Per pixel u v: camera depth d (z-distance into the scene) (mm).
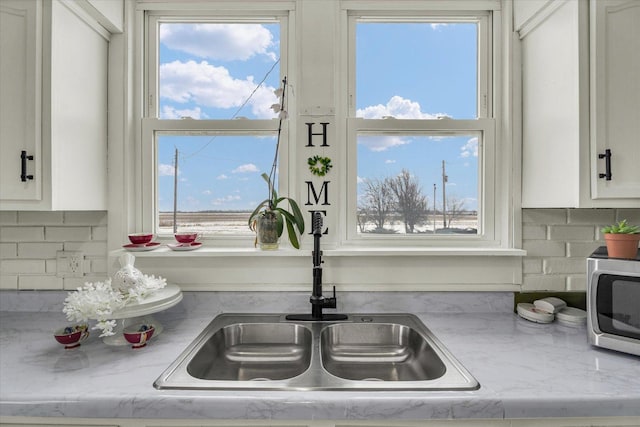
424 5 1472
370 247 1492
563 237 1434
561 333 1184
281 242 1492
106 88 1426
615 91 1078
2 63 1087
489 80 1512
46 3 1110
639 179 1074
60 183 1160
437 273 1412
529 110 1386
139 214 1492
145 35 1522
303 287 1416
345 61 1494
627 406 773
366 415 769
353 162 1504
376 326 1295
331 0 1434
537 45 1331
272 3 1470
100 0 1277
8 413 774
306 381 848
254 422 801
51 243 1430
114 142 1436
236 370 1218
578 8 1096
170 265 1406
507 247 1444
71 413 772
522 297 1421
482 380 855
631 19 1073
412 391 803
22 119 1094
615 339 1004
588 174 1101
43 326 1251
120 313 1066
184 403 773
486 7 1474
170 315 1372
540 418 794
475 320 1319
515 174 1436
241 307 1410
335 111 1440
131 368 916
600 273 1033
